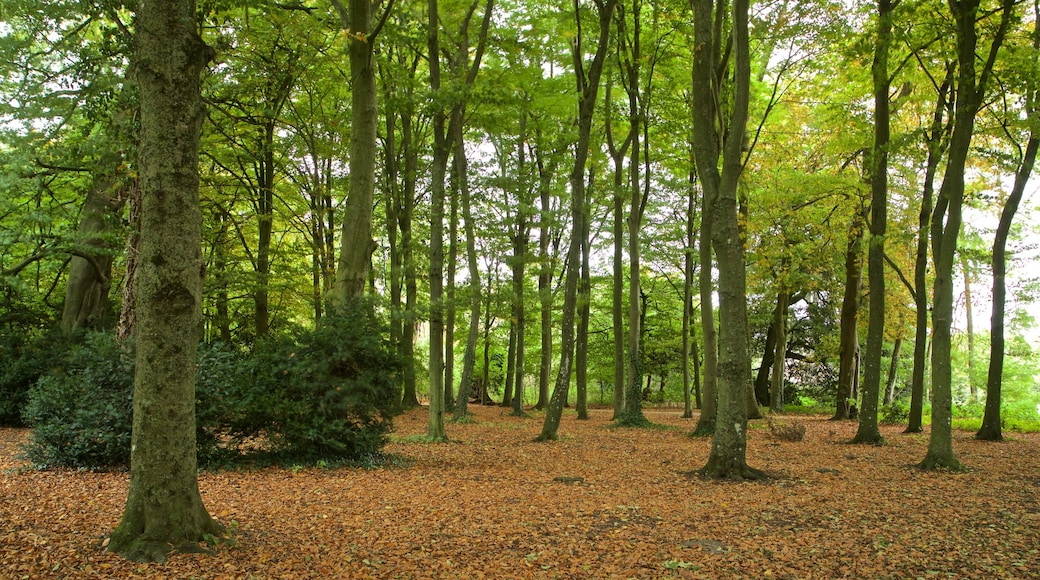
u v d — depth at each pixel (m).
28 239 14.44
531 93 18.19
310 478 9.07
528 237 24.59
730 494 8.41
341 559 5.28
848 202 18.08
